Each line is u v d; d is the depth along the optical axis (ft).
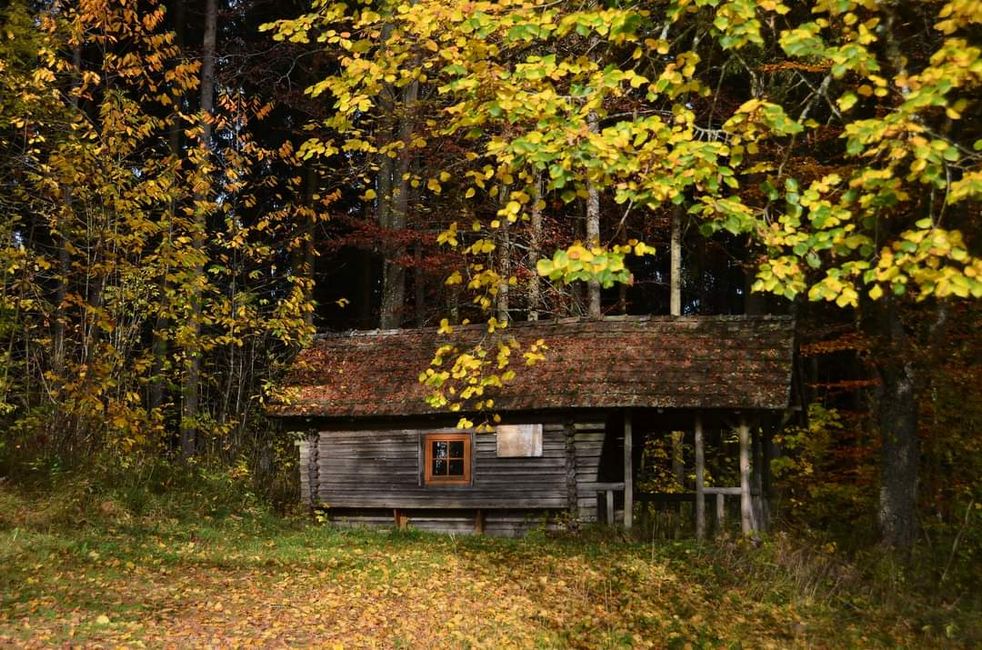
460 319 81.76
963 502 46.52
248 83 88.38
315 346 63.62
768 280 23.72
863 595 36.78
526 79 27.76
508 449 53.72
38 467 45.83
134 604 29.78
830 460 53.88
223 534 45.96
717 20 23.58
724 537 43.98
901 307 47.57
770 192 25.35
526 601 33.86
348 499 57.57
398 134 69.05
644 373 51.72
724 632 31.12
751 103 23.48
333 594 33.65
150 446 55.06
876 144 25.75
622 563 41.14
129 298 49.93
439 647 27.22
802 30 22.95
